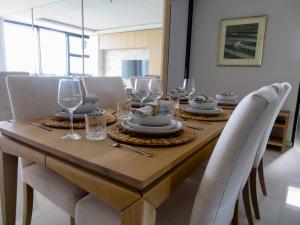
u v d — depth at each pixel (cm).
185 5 370
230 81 363
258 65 337
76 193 101
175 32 353
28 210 129
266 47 329
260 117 62
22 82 127
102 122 93
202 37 379
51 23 431
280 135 329
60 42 438
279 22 316
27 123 112
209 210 72
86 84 175
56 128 103
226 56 361
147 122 94
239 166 69
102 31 461
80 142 85
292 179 217
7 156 110
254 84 344
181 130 101
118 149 80
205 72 383
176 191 108
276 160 267
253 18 332
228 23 352
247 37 340
